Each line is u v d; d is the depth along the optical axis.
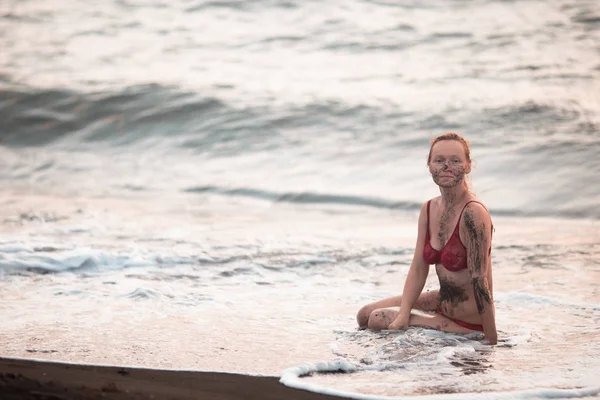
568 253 17.14
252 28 44.75
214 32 44.56
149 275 15.29
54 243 17.33
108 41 44.03
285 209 23.88
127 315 12.27
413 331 11.19
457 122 30.86
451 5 46.59
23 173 28.59
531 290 14.12
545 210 23.11
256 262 16.56
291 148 30.02
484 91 34.25
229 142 31.00
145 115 33.62
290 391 8.52
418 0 47.66
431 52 39.94
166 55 41.66
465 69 37.31
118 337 10.92
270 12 46.66
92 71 39.34
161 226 20.36
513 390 8.59
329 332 11.44
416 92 34.72
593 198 23.61
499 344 10.77
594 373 9.28
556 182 24.89
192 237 18.97
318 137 30.81
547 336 11.25
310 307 13.07
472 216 10.88
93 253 16.12
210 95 35.25
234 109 33.62
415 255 11.65
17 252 16.16
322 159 28.81
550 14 44.34
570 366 9.64
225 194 25.88
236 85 36.69
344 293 14.10
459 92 34.34
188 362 9.71
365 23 44.38
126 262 16.09
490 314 10.79
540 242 18.44
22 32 45.69
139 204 23.89
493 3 46.56
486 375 9.26
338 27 44.00
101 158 30.36
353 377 9.22
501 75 36.12
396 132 30.62
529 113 31.14
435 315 11.50
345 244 18.44
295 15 46.06
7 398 6.94
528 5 45.91
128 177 27.97
